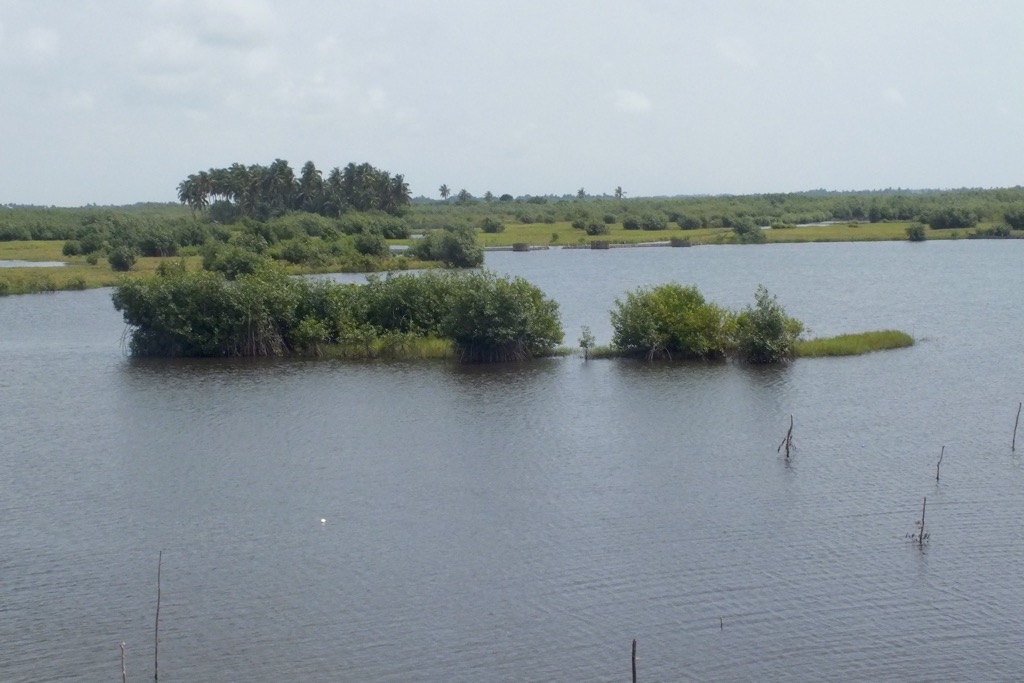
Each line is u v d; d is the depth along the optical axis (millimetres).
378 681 28641
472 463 48281
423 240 162125
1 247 187000
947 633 30891
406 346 76500
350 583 34969
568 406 59594
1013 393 62031
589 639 30844
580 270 151875
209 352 78250
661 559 36469
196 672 29219
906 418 55875
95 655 30188
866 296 115312
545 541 38312
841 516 40406
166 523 40750
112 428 55875
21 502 43375
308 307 79938
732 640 30641
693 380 66625
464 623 31938
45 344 85688
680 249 197375
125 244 163500
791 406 58812
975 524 39406
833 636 30797
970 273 140125
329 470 47438
